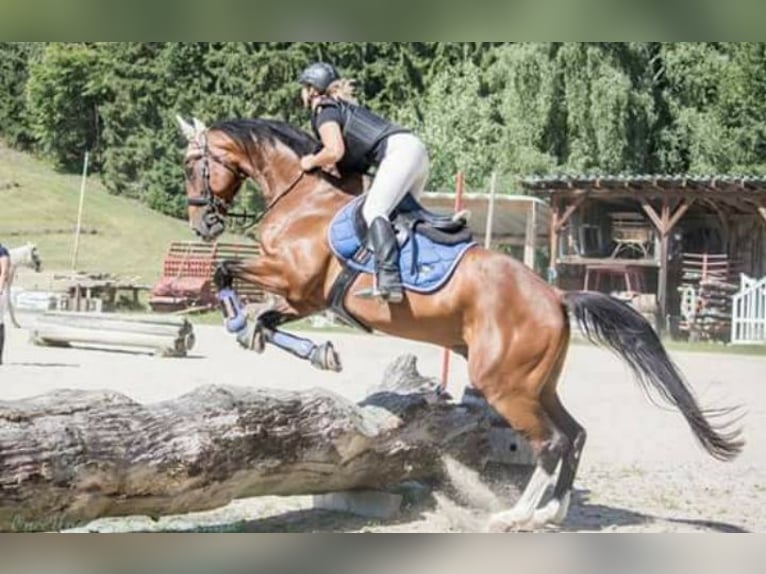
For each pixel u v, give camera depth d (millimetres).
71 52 43406
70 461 4945
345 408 6309
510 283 6281
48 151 44344
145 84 41938
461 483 7027
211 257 30188
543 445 6312
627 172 32500
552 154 33188
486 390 6250
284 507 7066
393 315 6438
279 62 39594
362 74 39312
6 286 14055
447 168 34188
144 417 5379
